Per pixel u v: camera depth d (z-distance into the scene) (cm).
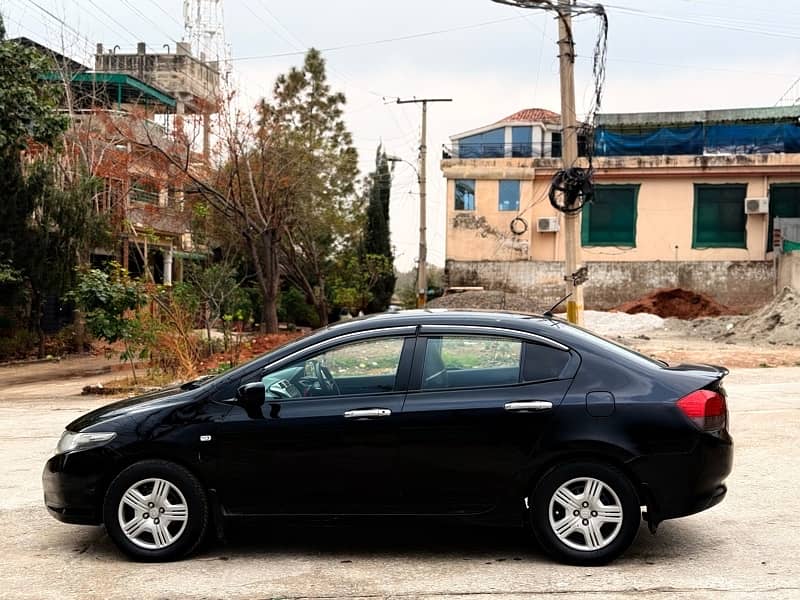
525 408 523
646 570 512
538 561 534
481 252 3878
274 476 536
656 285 3725
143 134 2770
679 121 3866
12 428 1143
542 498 522
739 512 644
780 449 879
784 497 684
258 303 3638
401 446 528
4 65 1866
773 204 3719
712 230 3747
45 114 1914
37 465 866
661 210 3762
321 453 532
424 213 3725
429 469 527
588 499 520
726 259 3709
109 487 543
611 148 3869
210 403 550
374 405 534
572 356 543
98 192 2645
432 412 529
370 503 533
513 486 524
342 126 3612
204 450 539
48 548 580
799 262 3334
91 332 1617
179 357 1655
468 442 525
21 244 2222
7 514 671
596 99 1809
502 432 523
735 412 1134
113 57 4038
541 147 4038
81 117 2838
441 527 535
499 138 4250
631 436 517
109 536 546
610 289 3769
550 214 3853
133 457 544
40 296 2388
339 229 3425
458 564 530
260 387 536
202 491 541
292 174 2709
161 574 518
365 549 566
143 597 476
